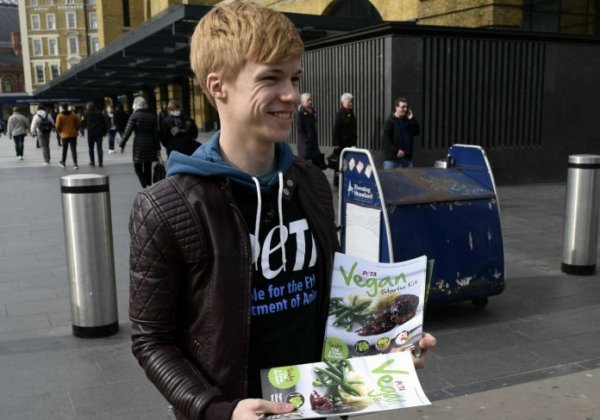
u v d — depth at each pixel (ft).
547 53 38.42
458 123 36.37
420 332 4.95
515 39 37.14
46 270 20.20
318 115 42.11
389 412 10.66
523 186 38.14
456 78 35.94
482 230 14.96
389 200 14.19
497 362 12.71
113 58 79.82
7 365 12.66
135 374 12.19
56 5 294.87
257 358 4.66
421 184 14.96
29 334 14.40
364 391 4.58
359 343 4.93
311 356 4.97
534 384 11.68
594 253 18.88
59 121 51.55
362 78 36.76
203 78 4.53
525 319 15.19
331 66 39.93
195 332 4.50
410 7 46.78
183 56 68.80
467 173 15.92
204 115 108.78
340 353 4.91
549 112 39.14
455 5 41.27
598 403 10.91
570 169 18.71
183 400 4.20
